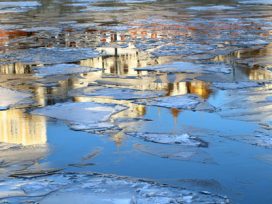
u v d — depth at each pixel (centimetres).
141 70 1432
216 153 778
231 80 1280
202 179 686
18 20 2786
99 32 2250
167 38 2045
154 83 1264
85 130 891
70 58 1623
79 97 1134
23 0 4428
